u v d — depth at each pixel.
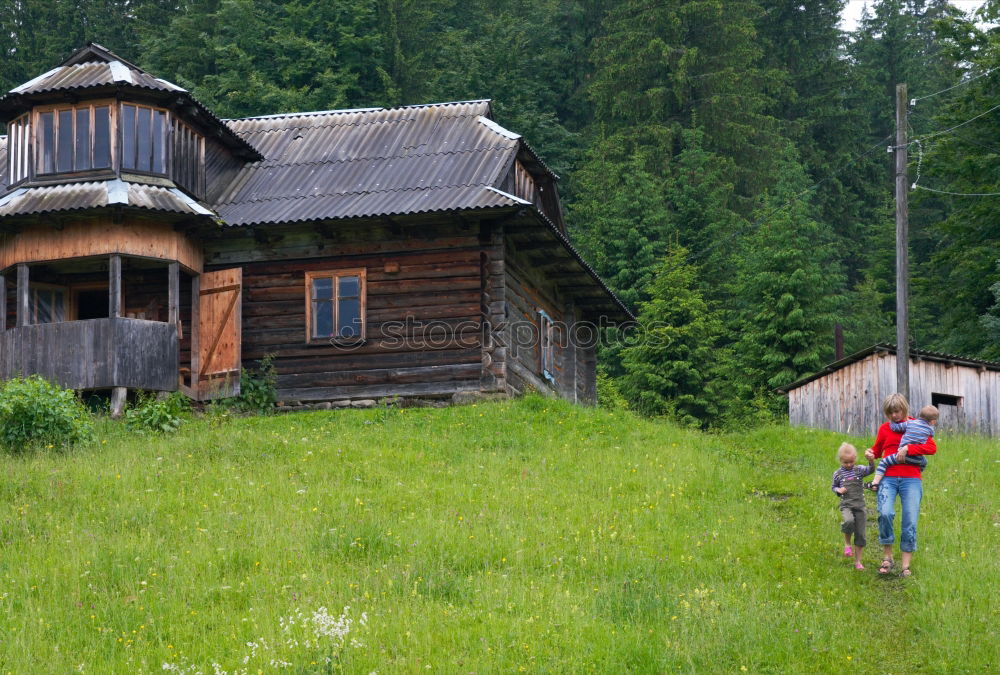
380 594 12.77
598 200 49.53
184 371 23.84
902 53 63.50
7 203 22.56
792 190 48.41
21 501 16.20
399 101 51.31
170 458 18.47
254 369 24.00
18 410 19.19
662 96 52.16
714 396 39.72
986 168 35.56
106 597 12.84
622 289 46.66
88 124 23.14
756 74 53.56
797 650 11.66
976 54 37.06
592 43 58.72
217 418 21.78
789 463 20.06
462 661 11.15
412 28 55.28
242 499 16.30
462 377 23.22
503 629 11.84
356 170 25.23
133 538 14.60
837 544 14.70
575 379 29.81
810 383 27.41
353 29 52.56
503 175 24.19
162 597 12.84
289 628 11.66
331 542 14.30
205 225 23.36
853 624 12.25
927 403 25.69
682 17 53.53
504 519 15.37
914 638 11.98
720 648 11.60
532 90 56.62
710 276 47.25
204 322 24.05
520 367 25.22
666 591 12.98
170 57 53.16
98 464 18.05
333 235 24.09
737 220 48.34
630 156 50.34
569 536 14.85
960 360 25.91
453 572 13.52
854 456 14.08
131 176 23.00
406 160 25.33
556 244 25.30
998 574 13.28
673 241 48.03
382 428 21.22
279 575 13.39
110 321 22.25
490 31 57.09
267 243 24.36
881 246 53.34
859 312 47.97
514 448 19.84
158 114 23.52
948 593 12.73
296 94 49.00
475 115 26.86
